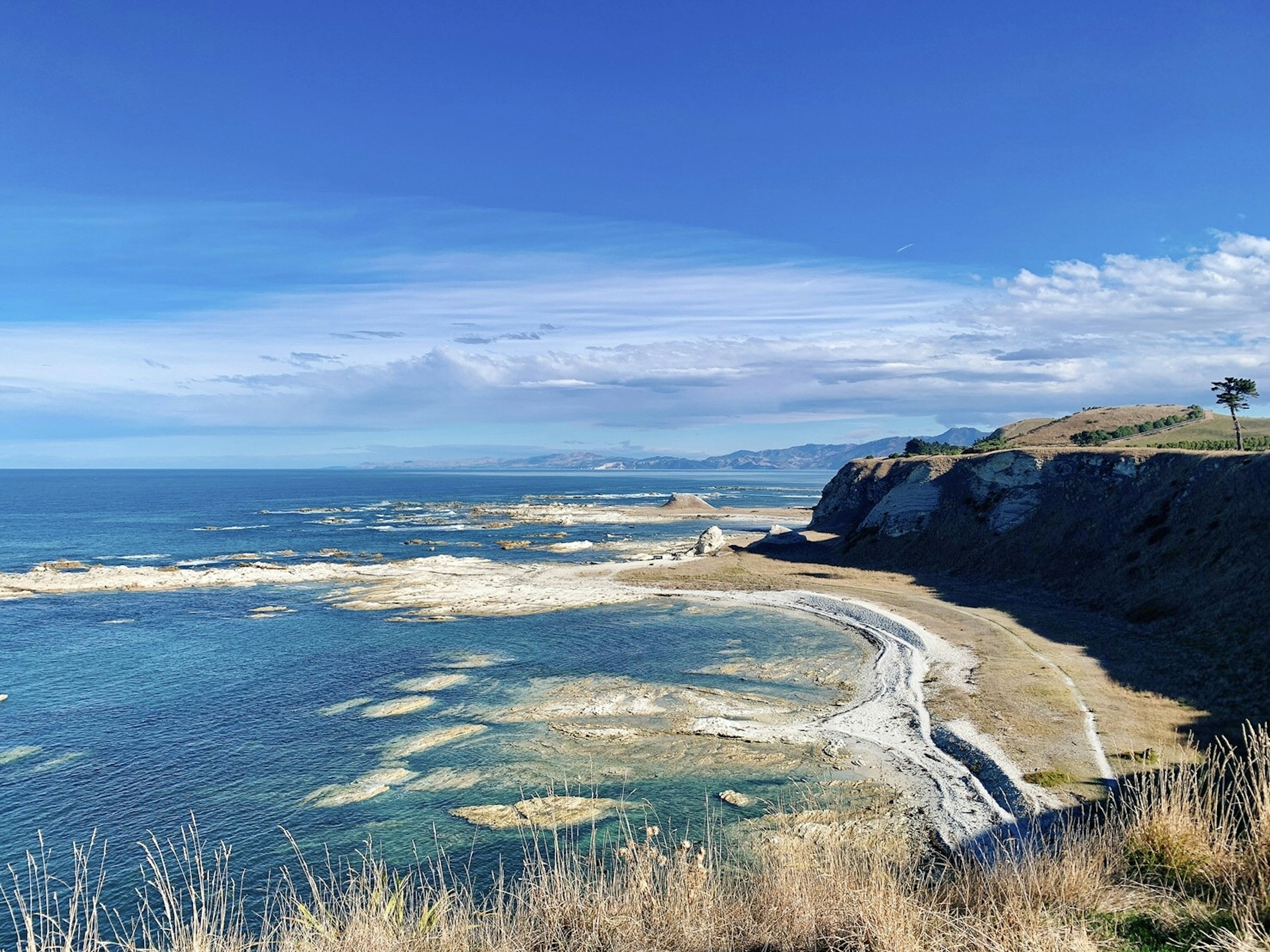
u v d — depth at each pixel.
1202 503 61.06
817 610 66.56
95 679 47.19
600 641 56.22
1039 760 30.50
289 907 22.75
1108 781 27.89
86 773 33.44
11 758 35.09
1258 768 14.05
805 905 12.04
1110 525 69.94
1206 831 13.01
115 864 26.11
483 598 72.19
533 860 25.23
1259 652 39.22
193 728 38.78
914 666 46.88
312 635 58.62
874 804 29.00
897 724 37.59
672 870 13.91
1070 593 65.06
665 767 33.19
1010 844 20.70
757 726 38.03
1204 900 11.63
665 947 11.64
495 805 29.91
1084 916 11.38
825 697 42.88
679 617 64.69
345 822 28.78
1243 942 9.63
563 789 31.20
